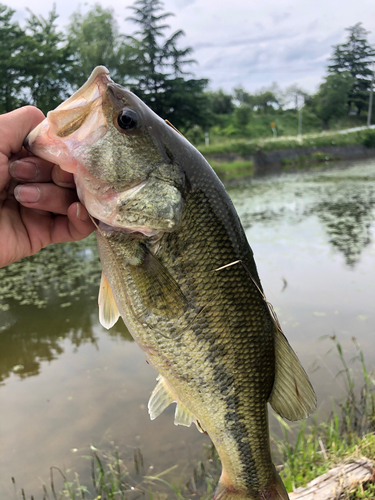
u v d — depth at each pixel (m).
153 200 0.22
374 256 1.18
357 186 2.73
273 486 0.27
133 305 0.23
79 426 0.54
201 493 0.42
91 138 0.22
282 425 0.50
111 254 0.23
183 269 0.23
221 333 0.24
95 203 0.22
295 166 5.19
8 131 0.23
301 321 0.77
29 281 1.19
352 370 0.59
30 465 0.48
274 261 1.17
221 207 0.24
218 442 0.26
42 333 0.83
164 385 0.26
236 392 0.25
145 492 0.43
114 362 0.70
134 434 0.52
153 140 0.22
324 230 1.53
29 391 0.62
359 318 0.77
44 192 0.24
